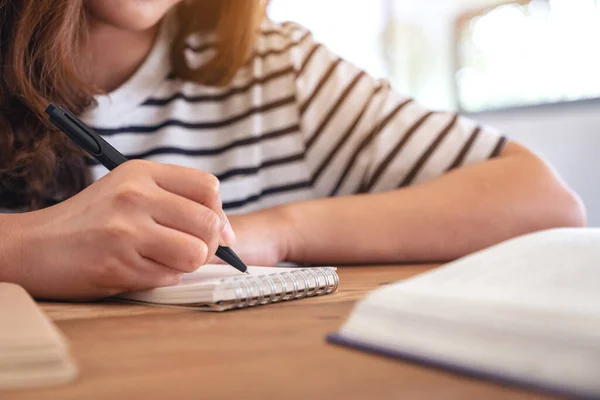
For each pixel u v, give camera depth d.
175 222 0.51
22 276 0.52
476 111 2.78
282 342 0.34
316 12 3.40
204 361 0.30
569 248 0.40
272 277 0.49
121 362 0.30
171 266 0.51
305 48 1.16
